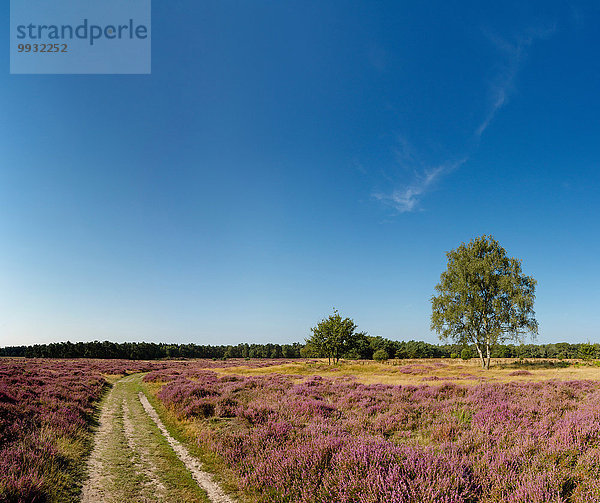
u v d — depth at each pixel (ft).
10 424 29.09
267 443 26.32
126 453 28.22
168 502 19.17
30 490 18.06
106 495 20.01
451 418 32.09
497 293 152.25
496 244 160.15
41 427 30.73
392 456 19.31
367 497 16.08
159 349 389.80
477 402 42.57
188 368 162.91
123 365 172.76
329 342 174.91
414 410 39.93
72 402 46.29
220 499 19.62
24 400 40.16
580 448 20.06
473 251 162.09
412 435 31.27
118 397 63.41
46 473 20.88
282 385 67.21
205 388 57.82
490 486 16.97
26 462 21.58
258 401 46.65
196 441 30.76
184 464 25.53
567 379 73.61
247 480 21.01
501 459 18.83
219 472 23.70
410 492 15.87
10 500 16.97
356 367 137.08
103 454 27.89
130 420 42.14
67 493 19.92
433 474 17.04
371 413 40.24
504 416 31.78
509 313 144.25
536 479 15.96
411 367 138.92
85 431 34.68
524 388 53.36
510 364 155.22
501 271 155.22
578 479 16.46
